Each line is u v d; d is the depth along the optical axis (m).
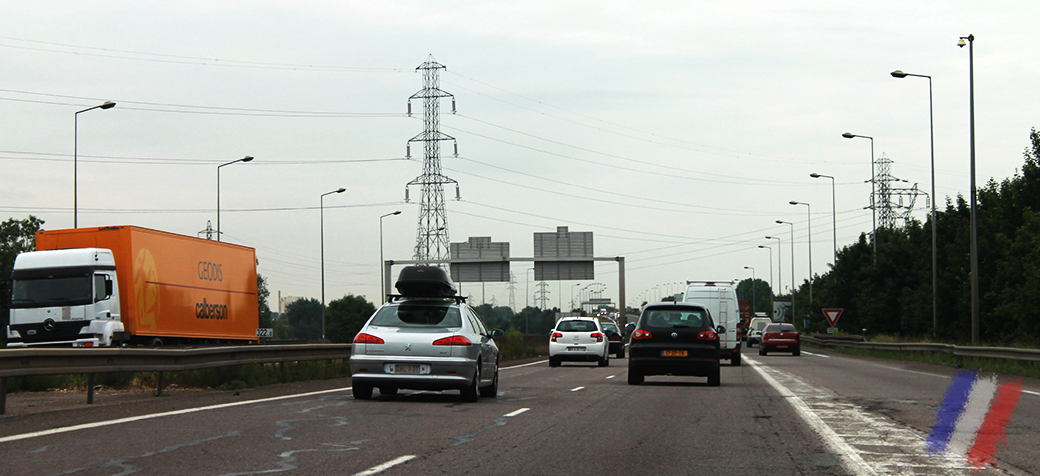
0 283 29.75
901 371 28.38
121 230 30.36
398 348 15.05
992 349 28.03
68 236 30.55
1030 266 36.88
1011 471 8.62
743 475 8.35
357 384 15.24
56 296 29.05
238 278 38.50
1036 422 12.66
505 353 43.47
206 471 8.03
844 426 12.20
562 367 33.06
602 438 10.83
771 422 12.69
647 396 17.42
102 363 14.41
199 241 35.09
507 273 58.03
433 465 8.59
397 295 17.41
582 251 57.91
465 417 12.91
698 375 20.78
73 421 11.64
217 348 18.22
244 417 12.38
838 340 58.25
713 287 34.62
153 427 11.11
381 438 10.44
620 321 57.25
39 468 8.05
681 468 8.72
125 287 30.23
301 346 22.38
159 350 15.85
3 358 12.27
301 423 11.75
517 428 11.70
